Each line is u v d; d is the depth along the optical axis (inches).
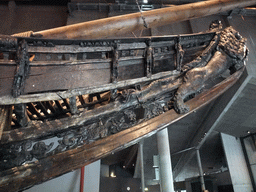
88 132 104.7
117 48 108.8
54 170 90.2
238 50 146.2
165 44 128.3
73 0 351.6
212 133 587.2
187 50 143.6
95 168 257.6
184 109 122.3
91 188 244.5
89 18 346.9
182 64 141.7
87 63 104.3
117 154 652.7
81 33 153.9
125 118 130.6
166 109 123.9
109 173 797.9
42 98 89.4
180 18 206.5
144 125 114.3
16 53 86.7
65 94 94.7
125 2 348.8
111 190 694.5
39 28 351.9
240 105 423.2
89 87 100.5
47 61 95.0
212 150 674.2
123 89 122.1
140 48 117.8
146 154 585.3
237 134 594.6
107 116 111.3
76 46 101.6
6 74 85.7
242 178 563.5
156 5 351.3
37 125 94.3
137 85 119.0
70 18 345.4
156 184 792.3
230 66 150.0
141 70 120.7
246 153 591.5
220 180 617.9
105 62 108.7
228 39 149.7
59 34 147.3
